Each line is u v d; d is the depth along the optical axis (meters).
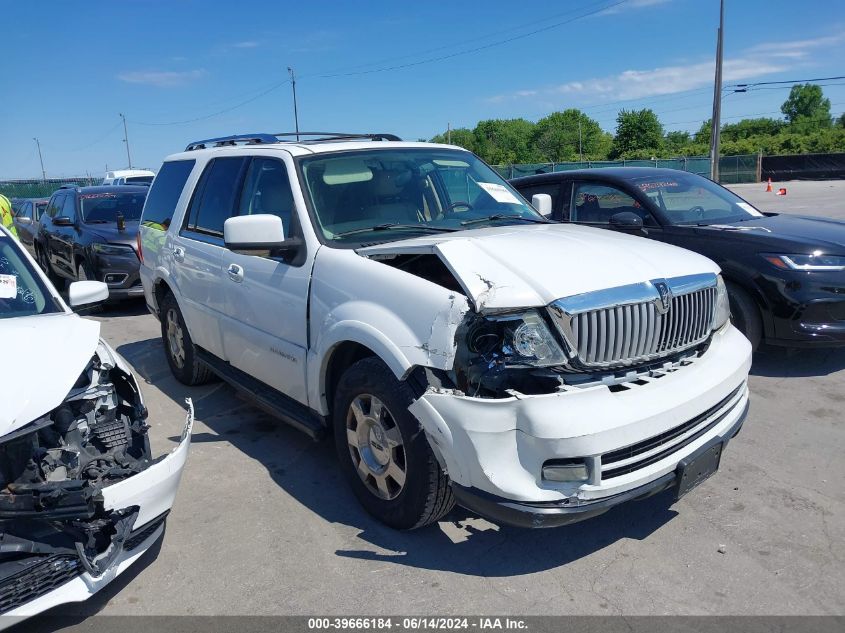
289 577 3.28
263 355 4.45
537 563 3.34
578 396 2.92
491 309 2.97
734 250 5.90
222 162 5.27
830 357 6.41
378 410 3.50
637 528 3.64
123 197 11.52
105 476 2.92
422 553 3.45
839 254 5.62
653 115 80.75
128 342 8.05
